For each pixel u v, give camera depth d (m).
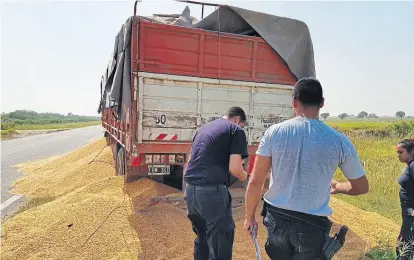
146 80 5.10
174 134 5.32
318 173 2.23
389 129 29.69
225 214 3.24
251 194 2.43
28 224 4.91
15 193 7.77
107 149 10.95
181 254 4.09
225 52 5.53
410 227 3.76
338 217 5.40
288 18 5.95
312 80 2.39
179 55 5.23
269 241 2.36
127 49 5.12
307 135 2.27
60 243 4.20
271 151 2.36
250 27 5.94
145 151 5.18
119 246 4.15
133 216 4.78
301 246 2.20
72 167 9.65
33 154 16.52
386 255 4.20
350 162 2.30
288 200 2.25
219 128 3.37
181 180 5.89
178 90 5.30
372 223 5.38
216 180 3.22
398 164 11.52
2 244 4.27
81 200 5.39
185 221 4.83
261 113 5.93
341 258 4.11
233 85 5.66
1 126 43.41
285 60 5.89
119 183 5.90
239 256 4.04
